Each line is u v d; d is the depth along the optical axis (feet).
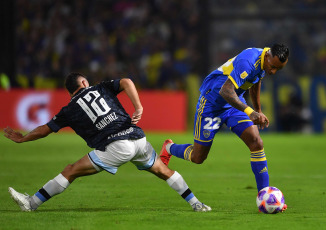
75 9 296.51
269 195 66.18
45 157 144.25
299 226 57.62
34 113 230.89
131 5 301.43
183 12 302.86
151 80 288.10
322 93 247.29
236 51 302.86
